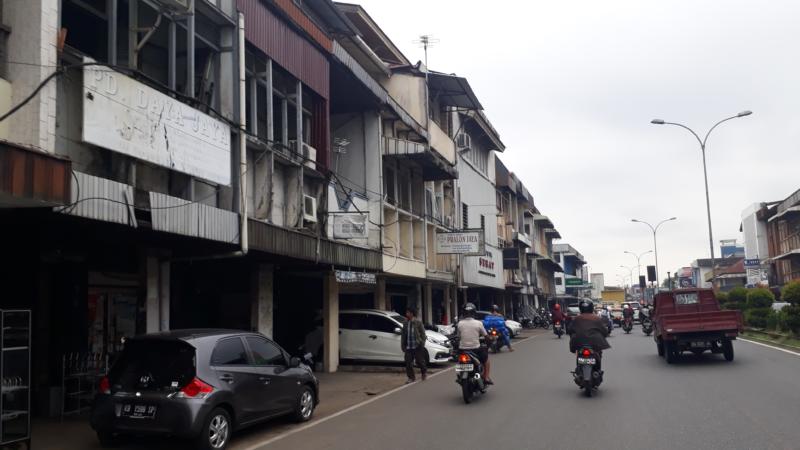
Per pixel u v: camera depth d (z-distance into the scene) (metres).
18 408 7.91
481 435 8.95
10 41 7.95
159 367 8.40
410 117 23.72
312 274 19.16
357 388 15.15
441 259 28.23
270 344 10.23
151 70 10.91
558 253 99.50
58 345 10.80
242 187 12.07
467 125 36.62
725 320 17.19
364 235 16.45
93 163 9.06
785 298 24.03
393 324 19.61
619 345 25.92
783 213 53.03
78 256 10.97
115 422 8.20
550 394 12.74
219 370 8.66
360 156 21.09
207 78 12.10
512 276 48.00
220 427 8.45
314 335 19.23
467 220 34.53
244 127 12.25
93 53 9.49
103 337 11.49
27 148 7.16
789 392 11.89
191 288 15.05
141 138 9.40
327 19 19.89
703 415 9.88
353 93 20.00
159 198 9.69
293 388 10.33
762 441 8.04
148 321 11.83
